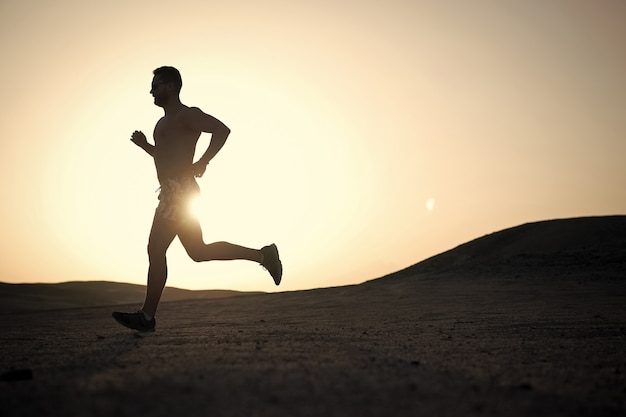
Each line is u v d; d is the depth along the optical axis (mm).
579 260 24953
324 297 17969
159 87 5566
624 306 10930
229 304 16203
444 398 2367
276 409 2152
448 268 27406
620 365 3365
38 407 2223
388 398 2350
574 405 2291
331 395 2391
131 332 6168
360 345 4242
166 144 5523
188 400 2295
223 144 5449
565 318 7762
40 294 29016
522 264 25578
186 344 4301
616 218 31766
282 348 3939
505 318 7918
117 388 2533
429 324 7047
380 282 23734
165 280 5586
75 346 4512
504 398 2389
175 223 5453
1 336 6250
